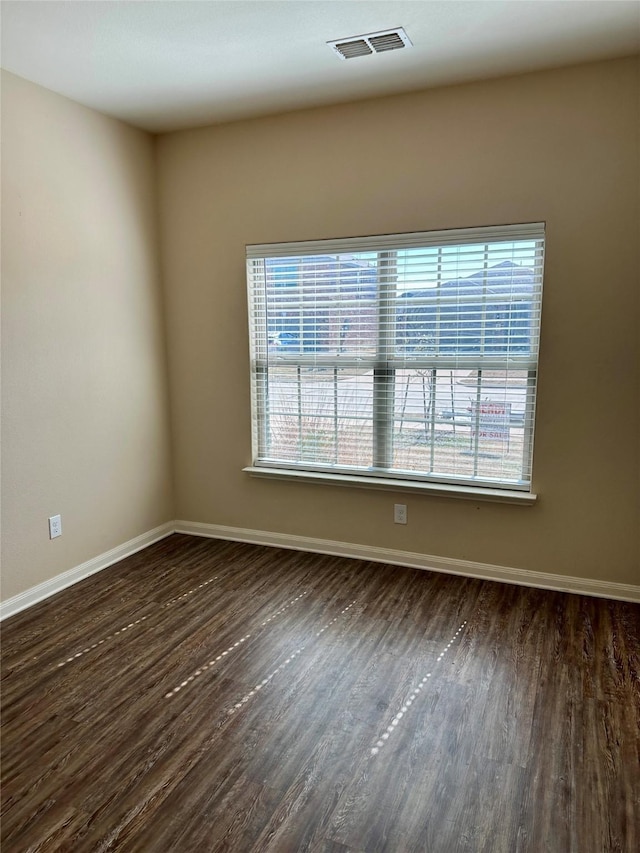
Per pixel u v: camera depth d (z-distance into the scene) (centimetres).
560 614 282
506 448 311
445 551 330
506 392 306
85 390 324
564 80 271
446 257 307
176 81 283
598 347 282
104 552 344
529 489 306
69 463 316
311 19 226
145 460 373
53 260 299
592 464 292
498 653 249
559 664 240
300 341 351
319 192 328
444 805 170
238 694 223
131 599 302
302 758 190
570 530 301
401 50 252
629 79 261
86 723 207
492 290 300
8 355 278
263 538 378
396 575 328
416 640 260
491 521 316
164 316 382
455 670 237
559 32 237
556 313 287
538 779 180
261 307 358
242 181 346
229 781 180
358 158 316
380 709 213
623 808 169
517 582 315
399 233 313
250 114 329
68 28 231
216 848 157
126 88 290
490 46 249
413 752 192
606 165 269
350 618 281
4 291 274
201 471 390
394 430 335
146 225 363
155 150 365
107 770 185
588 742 195
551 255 284
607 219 272
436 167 300
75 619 281
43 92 288
